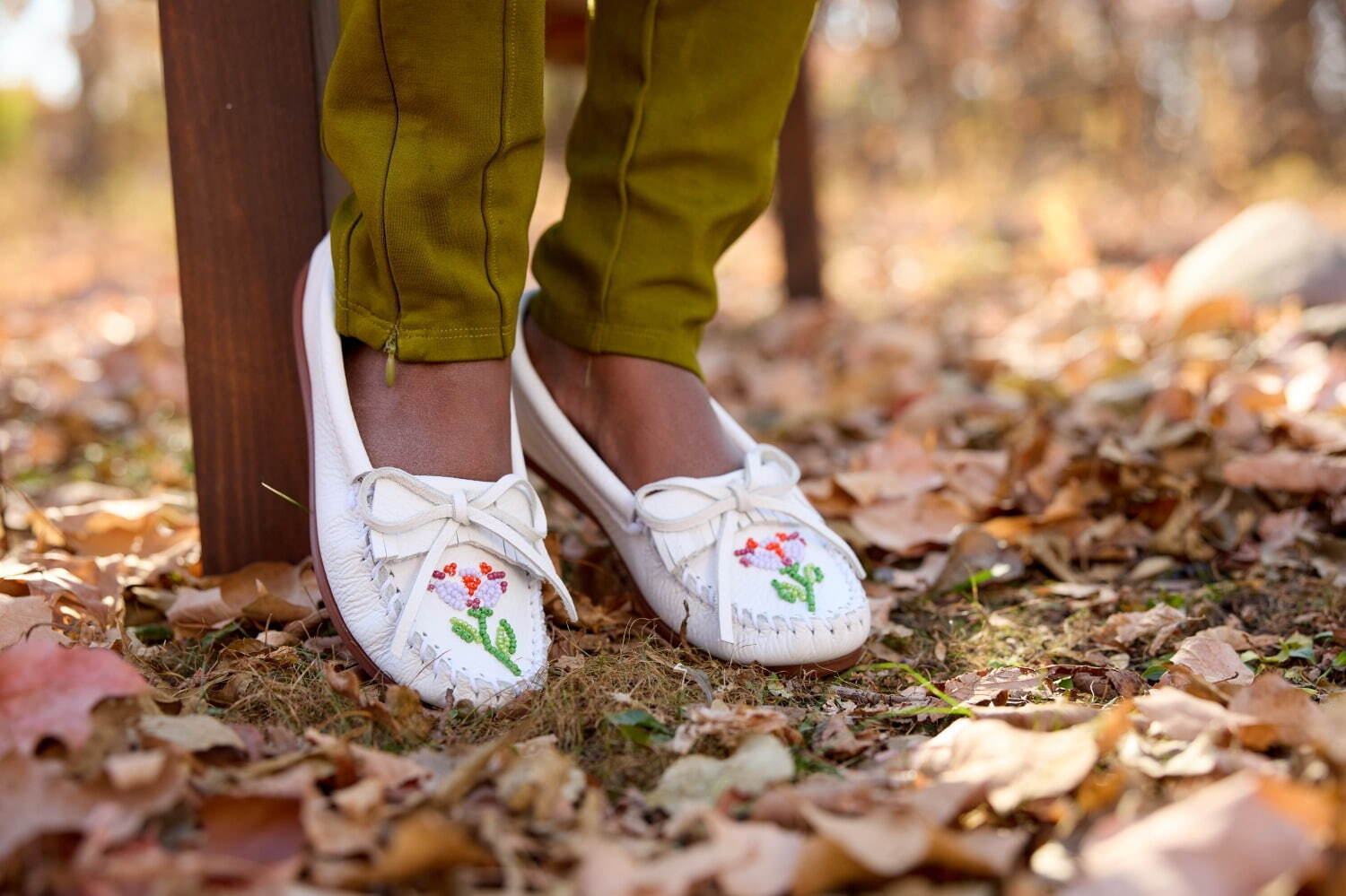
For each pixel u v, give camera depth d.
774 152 0.97
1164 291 2.07
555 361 0.97
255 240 1.00
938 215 4.61
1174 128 5.55
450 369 0.87
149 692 0.78
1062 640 0.95
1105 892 0.64
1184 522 1.08
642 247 0.93
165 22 0.98
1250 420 1.27
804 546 0.91
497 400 0.88
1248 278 1.84
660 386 0.94
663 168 0.93
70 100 6.41
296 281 0.99
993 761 0.73
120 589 0.97
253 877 0.65
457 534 0.85
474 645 0.83
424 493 0.85
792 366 1.84
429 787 0.73
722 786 0.74
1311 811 0.64
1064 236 2.70
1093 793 0.72
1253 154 5.44
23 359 2.06
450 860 0.67
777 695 0.85
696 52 0.91
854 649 0.88
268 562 1.00
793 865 0.67
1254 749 0.75
